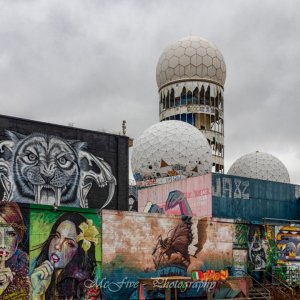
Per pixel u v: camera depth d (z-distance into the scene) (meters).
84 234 25.42
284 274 33.66
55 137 32.88
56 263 24.27
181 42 69.75
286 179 64.75
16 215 23.23
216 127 68.81
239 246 32.12
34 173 31.64
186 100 68.12
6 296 22.38
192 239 29.81
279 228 34.59
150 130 57.75
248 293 29.25
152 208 44.28
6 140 30.62
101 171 34.75
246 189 40.31
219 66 69.62
